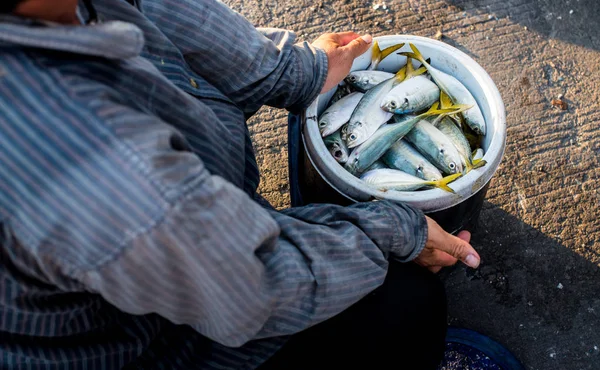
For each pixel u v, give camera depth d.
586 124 2.04
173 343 1.10
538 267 1.86
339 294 1.04
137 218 0.69
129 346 1.02
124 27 0.75
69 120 0.67
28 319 0.86
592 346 1.76
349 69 1.52
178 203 0.71
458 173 1.38
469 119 1.51
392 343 1.23
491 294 1.84
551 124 2.04
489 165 1.36
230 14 1.30
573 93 2.09
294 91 1.38
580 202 1.93
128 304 0.81
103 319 0.99
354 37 1.58
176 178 0.71
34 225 0.70
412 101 1.51
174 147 0.77
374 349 1.22
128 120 0.70
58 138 0.67
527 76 2.12
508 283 1.84
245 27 1.33
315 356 1.20
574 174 1.97
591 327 1.78
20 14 0.67
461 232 1.58
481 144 1.55
